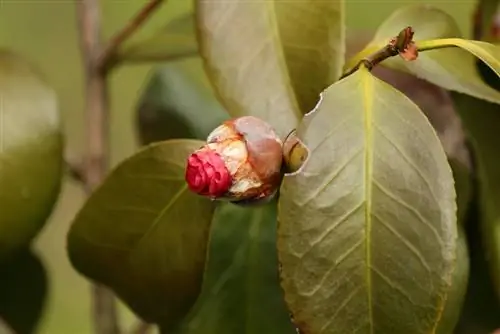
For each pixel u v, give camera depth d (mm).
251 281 507
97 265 476
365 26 599
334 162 398
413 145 401
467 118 472
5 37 743
